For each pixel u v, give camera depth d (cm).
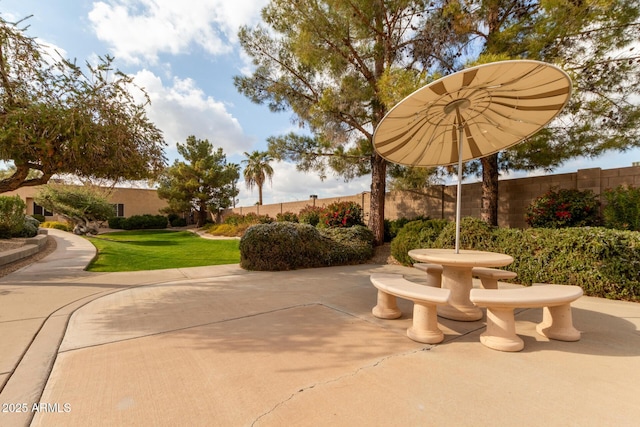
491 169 741
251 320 337
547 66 263
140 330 306
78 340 279
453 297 353
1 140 408
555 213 650
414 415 170
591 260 446
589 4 489
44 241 1030
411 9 754
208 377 214
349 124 819
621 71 559
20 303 400
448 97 331
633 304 404
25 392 194
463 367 229
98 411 175
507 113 377
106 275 602
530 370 224
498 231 570
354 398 187
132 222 2470
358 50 827
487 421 165
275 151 953
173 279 569
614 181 666
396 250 758
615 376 216
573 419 167
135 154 502
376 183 913
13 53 452
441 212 1002
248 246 675
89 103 448
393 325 321
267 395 191
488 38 664
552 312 290
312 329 309
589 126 624
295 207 1725
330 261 736
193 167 2389
